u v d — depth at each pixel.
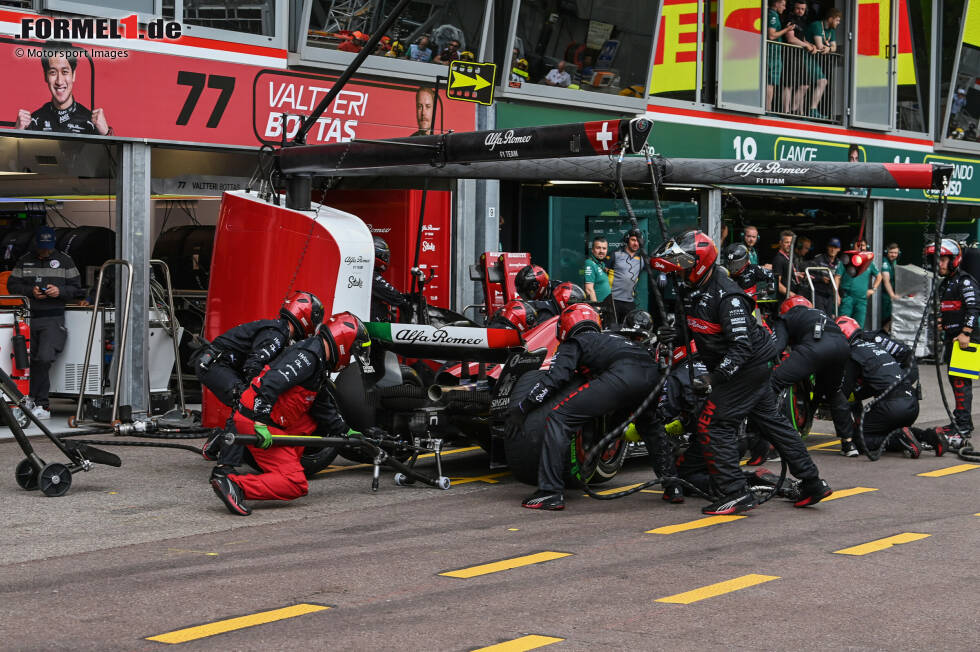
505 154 8.54
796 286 11.17
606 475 8.47
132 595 5.37
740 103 17.08
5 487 8.25
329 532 6.84
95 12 10.77
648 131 7.71
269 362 7.66
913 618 4.97
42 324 11.30
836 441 11.05
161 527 6.96
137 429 10.67
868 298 19.11
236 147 11.84
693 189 16.39
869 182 9.85
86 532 6.81
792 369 9.20
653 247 15.75
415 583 5.59
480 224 14.16
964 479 8.78
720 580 5.64
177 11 11.34
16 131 10.30
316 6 12.28
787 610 5.10
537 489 8.38
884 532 6.84
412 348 8.31
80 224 14.89
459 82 11.83
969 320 10.26
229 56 11.71
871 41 19.09
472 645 4.58
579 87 15.10
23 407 7.88
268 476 7.47
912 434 9.95
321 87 12.52
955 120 20.73
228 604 5.21
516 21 14.12
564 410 7.62
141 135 11.14
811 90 18.38
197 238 13.48
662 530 6.91
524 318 8.46
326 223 9.41
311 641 4.64
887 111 19.48
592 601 5.25
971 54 20.70
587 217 15.45
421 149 9.02
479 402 8.36
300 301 7.75
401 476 8.49
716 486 7.54
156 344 11.72
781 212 19.98
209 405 9.21
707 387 7.22
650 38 15.67
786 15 18.14
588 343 7.57
